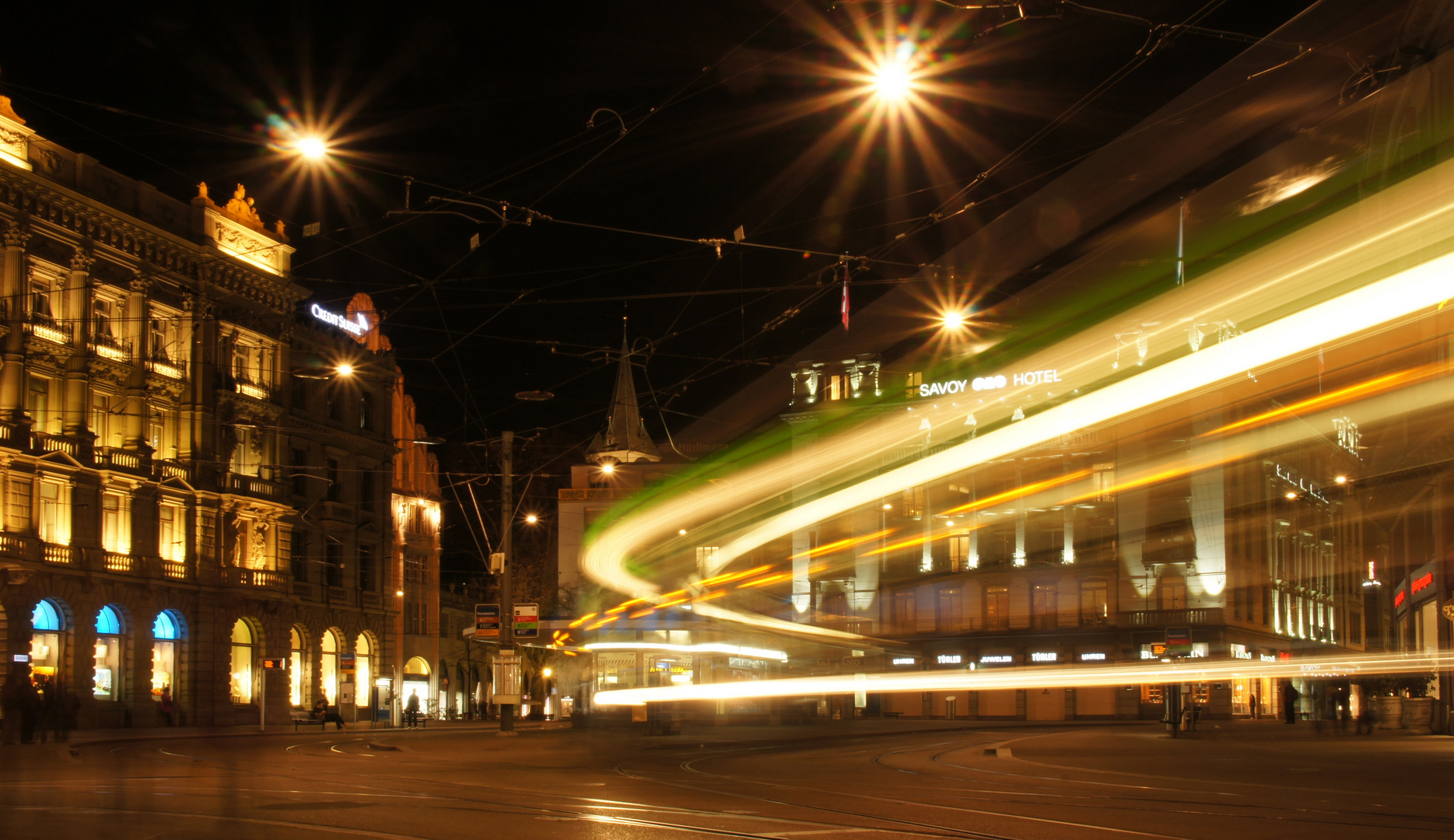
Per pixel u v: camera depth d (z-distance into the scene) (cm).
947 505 7275
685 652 4497
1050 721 6525
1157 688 6431
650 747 2902
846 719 6184
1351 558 7994
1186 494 6481
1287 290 3158
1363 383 4669
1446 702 3441
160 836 1078
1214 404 6272
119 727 4550
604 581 6988
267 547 5475
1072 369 6731
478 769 2022
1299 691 6888
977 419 7131
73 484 4462
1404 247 2503
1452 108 2164
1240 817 1255
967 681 6512
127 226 4725
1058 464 6994
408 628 6875
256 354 5491
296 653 5694
